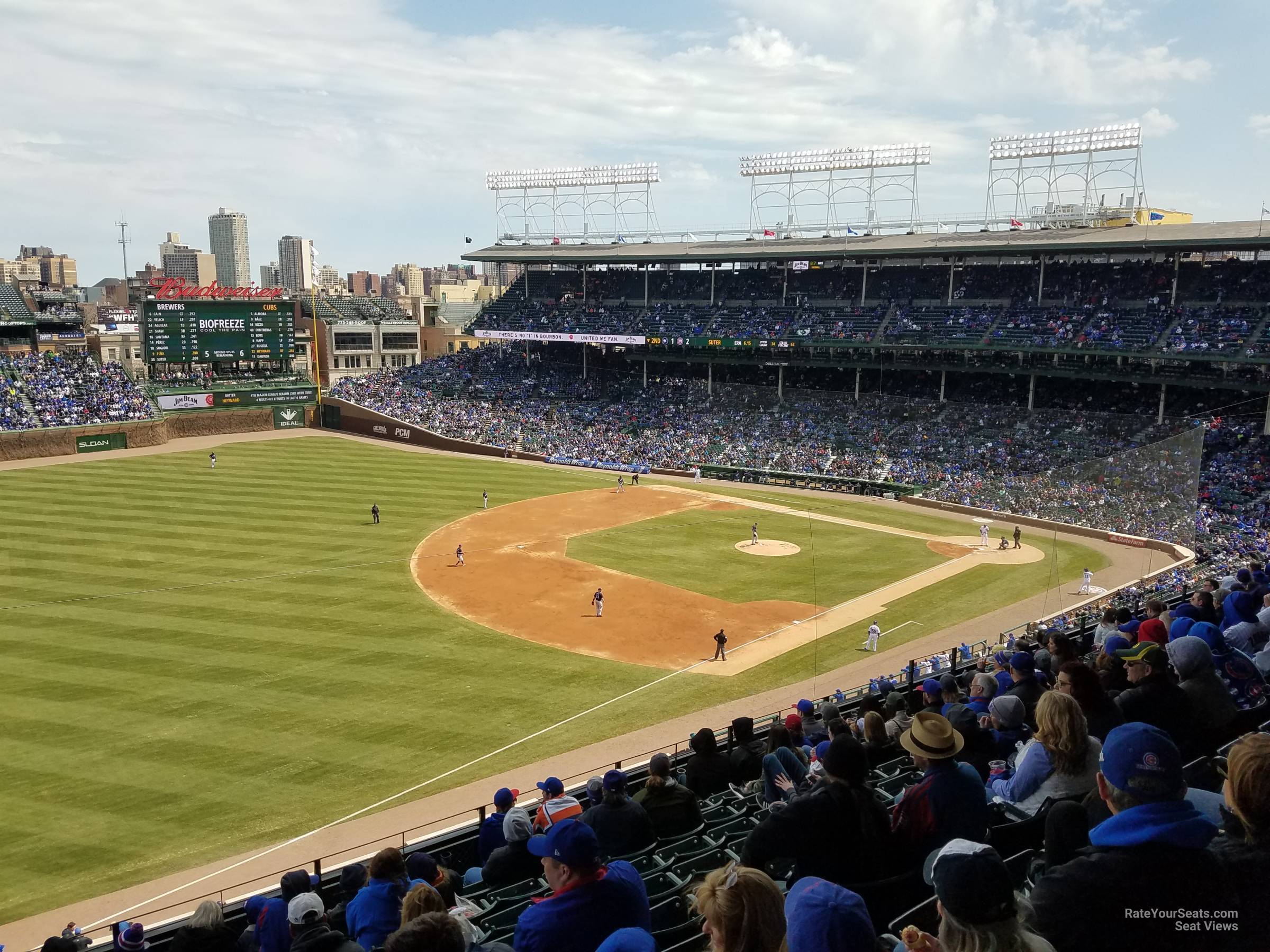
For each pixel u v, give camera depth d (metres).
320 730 31.17
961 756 10.89
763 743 15.58
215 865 23.45
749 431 89.69
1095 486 61.72
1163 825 4.96
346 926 10.84
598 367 112.00
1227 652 11.22
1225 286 75.31
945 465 76.31
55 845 24.23
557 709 33.91
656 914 9.80
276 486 73.56
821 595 48.94
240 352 102.00
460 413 102.25
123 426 89.31
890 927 6.57
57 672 35.25
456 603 46.12
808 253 89.81
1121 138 79.38
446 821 25.58
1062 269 85.12
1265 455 64.50
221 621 41.72
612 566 54.22
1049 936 5.00
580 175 112.06
